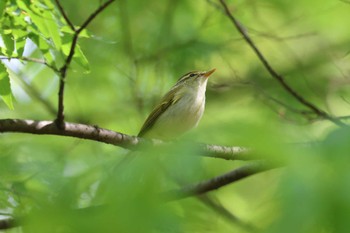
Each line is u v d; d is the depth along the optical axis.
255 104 14.77
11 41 7.83
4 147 12.45
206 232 9.12
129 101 15.57
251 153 4.38
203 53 14.84
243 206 13.01
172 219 4.88
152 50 15.16
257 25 15.93
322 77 16.23
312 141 4.52
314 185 4.07
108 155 12.34
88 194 7.45
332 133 4.29
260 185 12.85
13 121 7.78
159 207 4.64
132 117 15.49
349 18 15.65
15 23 7.70
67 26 7.63
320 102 15.35
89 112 15.49
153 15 15.15
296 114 13.61
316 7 15.03
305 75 16.14
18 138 13.64
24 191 8.49
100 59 14.88
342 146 4.18
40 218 4.98
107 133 8.51
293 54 15.89
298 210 4.00
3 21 7.68
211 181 10.28
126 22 14.48
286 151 4.28
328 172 4.13
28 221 5.00
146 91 15.53
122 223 4.46
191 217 8.53
